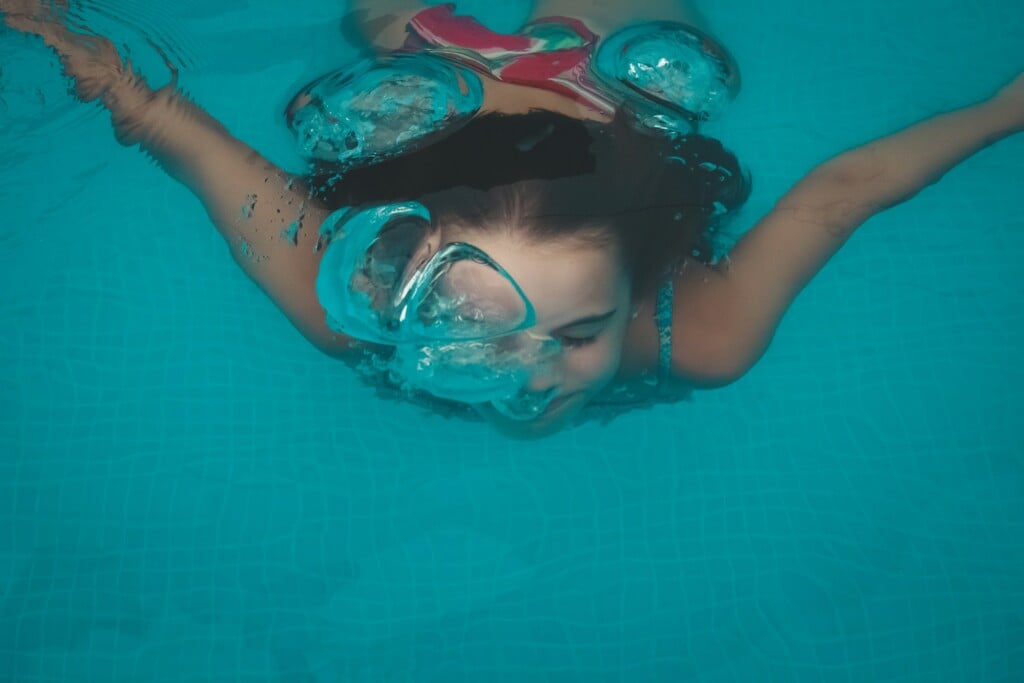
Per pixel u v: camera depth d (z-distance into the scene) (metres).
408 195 1.61
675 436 1.83
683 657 1.63
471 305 1.53
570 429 1.85
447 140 1.66
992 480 1.76
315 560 1.74
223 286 1.91
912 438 1.80
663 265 1.63
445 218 1.55
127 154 1.96
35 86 1.98
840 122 2.06
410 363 1.66
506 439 1.83
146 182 1.94
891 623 1.65
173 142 1.92
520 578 1.71
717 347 1.74
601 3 2.11
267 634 1.67
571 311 1.51
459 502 1.79
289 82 1.97
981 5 2.33
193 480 1.81
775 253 1.79
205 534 1.76
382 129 1.72
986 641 1.62
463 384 1.63
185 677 1.65
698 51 1.99
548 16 2.05
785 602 1.66
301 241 1.72
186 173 1.89
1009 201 2.02
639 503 1.76
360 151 1.70
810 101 2.09
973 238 1.99
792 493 1.76
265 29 2.08
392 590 1.71
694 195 1.71
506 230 1.51
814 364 1.87
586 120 1.70
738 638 1.64
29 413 1.87
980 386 1.85
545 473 1.80
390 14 2.09
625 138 1.70
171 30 2.08
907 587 1.68
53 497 1.80
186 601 1.71
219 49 2.06
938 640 1.63
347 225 1.67
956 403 1.83
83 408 1.87
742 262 1.77
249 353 1.90
